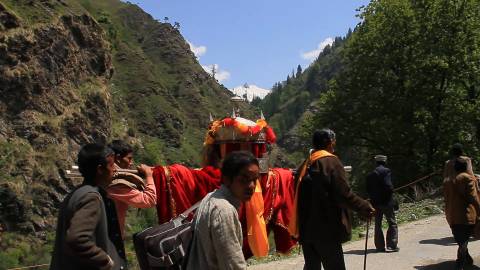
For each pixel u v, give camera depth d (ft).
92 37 300.81
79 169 12.85
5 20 244.01
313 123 123.44
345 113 118.01
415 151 111.75
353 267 29.35
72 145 253.44
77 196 11.87
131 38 574.15
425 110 108.99
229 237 10.98
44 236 205.98
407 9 111.55
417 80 109.81
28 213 207.21
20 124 233.55
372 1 119.03
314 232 17.79
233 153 11.90
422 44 108.99
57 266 11.78
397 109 110.22
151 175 17.78
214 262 11.16
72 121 258.98
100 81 300.20
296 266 31.27
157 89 452.35
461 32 109.29
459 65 106.73
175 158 391.86
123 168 17.74
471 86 115.75
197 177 19.84
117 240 12.70
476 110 105.19
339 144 117.70
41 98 247.29
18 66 240.94
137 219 129.08
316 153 18.29
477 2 110.93
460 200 24.88
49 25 263.70
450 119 107.76
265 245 17.39
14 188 206.59
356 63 117.91
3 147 218.59
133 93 434.71
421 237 37.81
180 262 12.61
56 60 263.08
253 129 20.53
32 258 185.88
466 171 25.31
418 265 29.12
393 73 114.52
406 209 56.44
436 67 108.06
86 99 276.62
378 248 33.35
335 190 17.28
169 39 584.40
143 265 13.25
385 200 32.99
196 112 497.46
